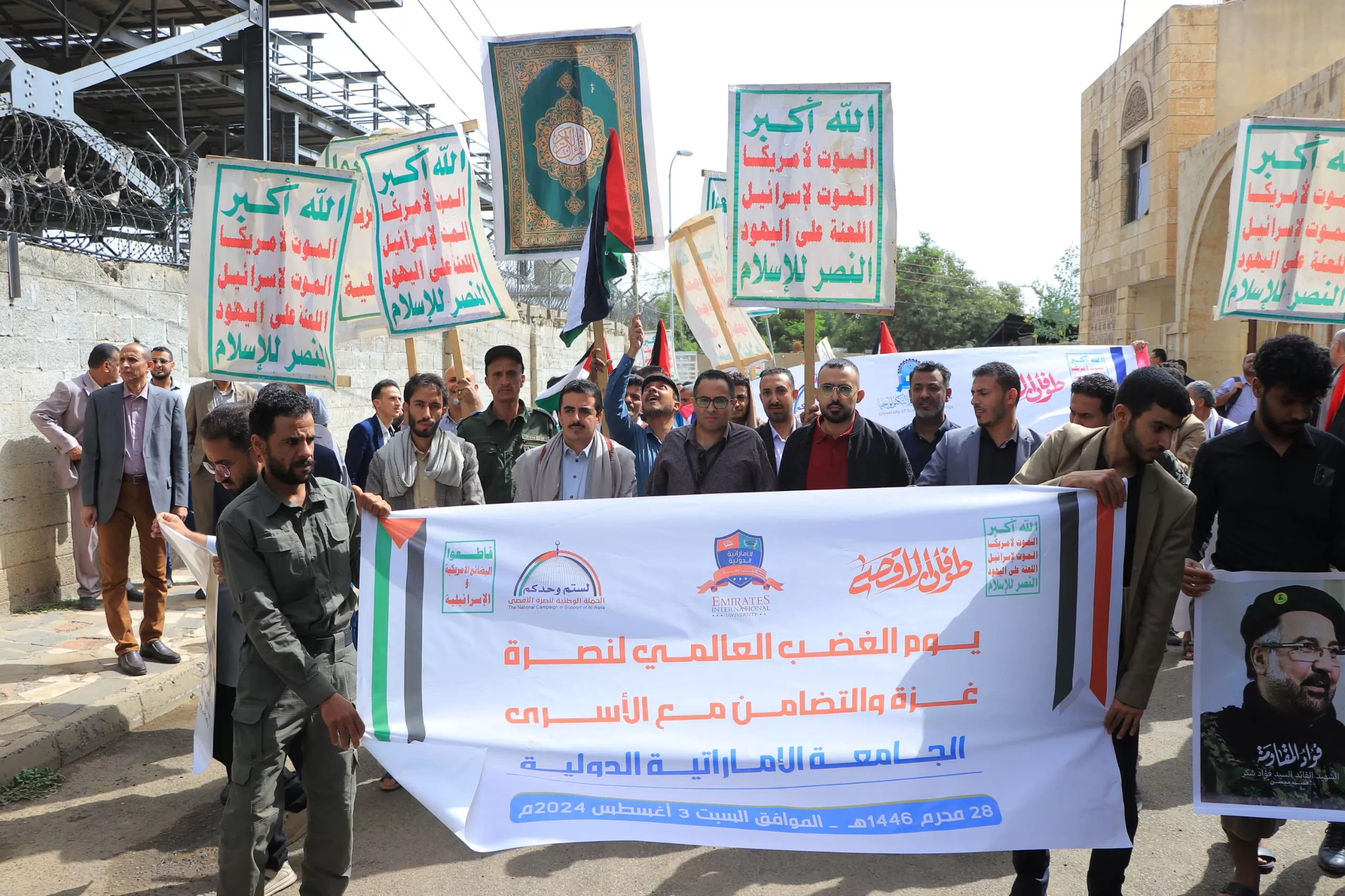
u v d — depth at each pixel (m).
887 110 5.43
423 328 6.31
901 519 3.49
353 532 3.62
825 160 5.48
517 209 6.25
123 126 18.19
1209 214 19.41
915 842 3.36
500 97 6.21
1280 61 20.69
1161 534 3.31
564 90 6.19
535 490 5.18
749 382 6.38
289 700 3.38
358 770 5.38
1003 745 3.44
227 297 5.30
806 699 3.48
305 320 5.39
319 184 5.39
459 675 3.51
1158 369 3.29
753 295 5.52
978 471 4.95
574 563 3.54
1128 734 3.33
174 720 6.05
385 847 4.39
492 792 3.45
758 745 3.47
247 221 5.32
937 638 3.48
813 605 3.50
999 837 3.34
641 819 3.43
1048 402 8.07
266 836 3.35
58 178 9.24
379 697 3.50
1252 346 6.23
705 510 3.53
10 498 8.00
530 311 20.88
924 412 5.74
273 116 15.16
